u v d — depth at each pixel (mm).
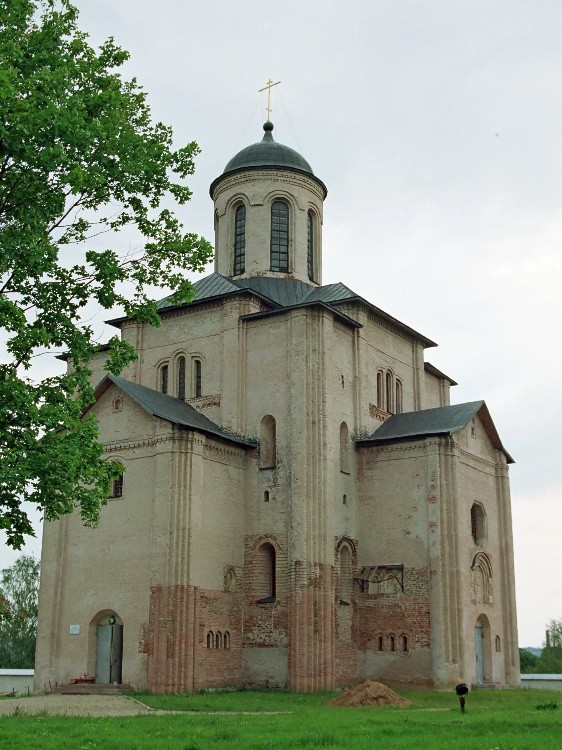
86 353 22234
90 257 22766
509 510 43438
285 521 36781
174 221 24562
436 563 36906
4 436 19781
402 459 38969
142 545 34688
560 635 94438
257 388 39125
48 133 20359
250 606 36719
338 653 36656
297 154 47688
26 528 20266
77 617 35781
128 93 24344
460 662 36094
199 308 41594
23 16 21719
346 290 42812
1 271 21188
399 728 19016
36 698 31281
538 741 16531
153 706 27375
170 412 36406
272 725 19984
